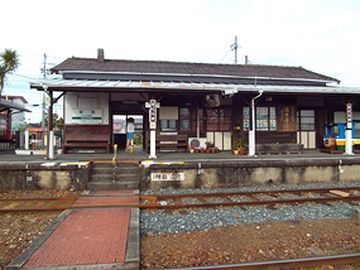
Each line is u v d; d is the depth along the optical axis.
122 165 8.42
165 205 5.94
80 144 11.64
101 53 15.20
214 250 3.90
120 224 4.77
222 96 11.12
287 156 10.50
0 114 16.16
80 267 3.21
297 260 3.43
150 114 9.91
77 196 6.89
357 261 3.54
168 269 3.25
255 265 3.33
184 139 12.34
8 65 14.38
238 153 11.25
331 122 13.63
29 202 6.41
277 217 5.42
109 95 12.05
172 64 16.31
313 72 17.17
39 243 3.90
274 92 10.38
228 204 6.17
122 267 3.25
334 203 6.44
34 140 16.66
